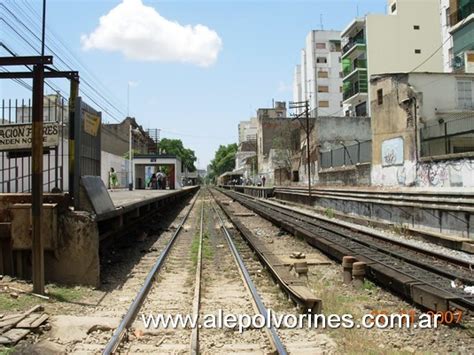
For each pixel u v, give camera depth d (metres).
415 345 6.41
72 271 9.41
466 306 7.52
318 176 40.28
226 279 10.48
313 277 10.77
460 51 33.84
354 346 6.09
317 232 16.42
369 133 42.72
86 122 10.52
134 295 9.00
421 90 25.38
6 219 9.21
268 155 67.56
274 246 15.80
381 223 20.09
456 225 15.48
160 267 11.49
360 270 9.82
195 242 16.58
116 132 62.66
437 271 10.27
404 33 53.75
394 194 20.44
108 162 46.72
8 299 7.75
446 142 23.27
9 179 11.14
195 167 141.12
